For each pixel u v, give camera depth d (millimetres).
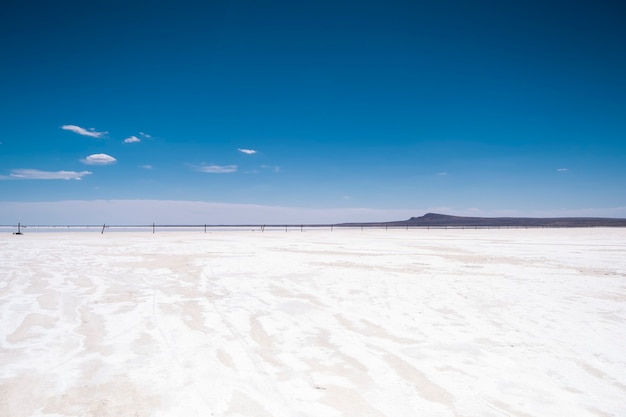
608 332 5562
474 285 9328
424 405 3385
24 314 6379
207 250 18391
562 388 3742
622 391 3686
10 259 13719
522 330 5676
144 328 5672
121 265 12477
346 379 3939
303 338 5277
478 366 4289
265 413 3234
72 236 31922
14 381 3826
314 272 11359
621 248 21000
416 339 5250
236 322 6023
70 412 3229
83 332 5457
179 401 3439
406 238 33719
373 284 9414
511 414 3236
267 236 36500
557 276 10797
